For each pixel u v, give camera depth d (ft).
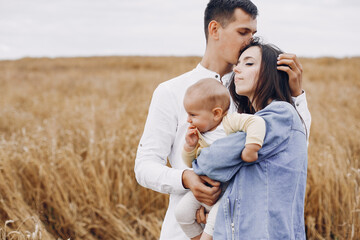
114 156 13.33
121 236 11.08
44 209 11.62
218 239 4.29
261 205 4.17
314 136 16.92
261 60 4.87
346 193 10.75
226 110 4.73
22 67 82.84
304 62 66.69
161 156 5.66
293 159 4.36
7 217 10.64
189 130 4.75
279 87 4.87
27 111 25.75
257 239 4.08
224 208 4.34
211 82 4.73
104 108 22.89
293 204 4.31
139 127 16.19
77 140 15.94
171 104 5.72
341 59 73.36
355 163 13.00
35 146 13.93
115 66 86.43
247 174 4.34
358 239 9.98
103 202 11.79
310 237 10.68
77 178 12.13
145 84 40.27
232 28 5.72
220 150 4.36
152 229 11.01
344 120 20.83
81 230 10.96
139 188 12.54
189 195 5.01
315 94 28.43
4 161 12.39
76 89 39.17
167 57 132.87
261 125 4.24
